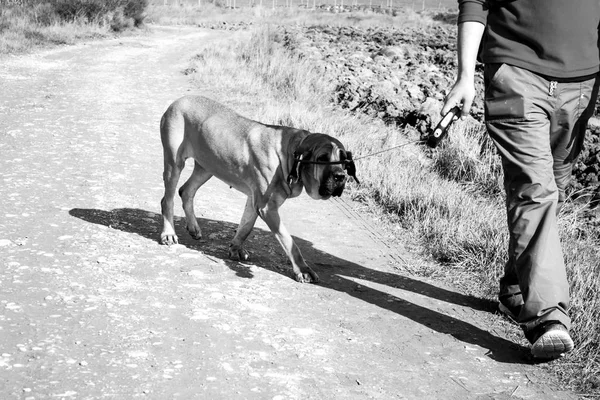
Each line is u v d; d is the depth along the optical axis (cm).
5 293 458
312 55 1994
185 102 587
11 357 379
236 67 1752
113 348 401
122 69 1777
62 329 417
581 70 423
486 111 439
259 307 482
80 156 859
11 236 565
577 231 707
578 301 494
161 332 428
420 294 534
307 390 379
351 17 5172
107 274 509
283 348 425
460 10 441
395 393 386
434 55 2170
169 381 372
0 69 1642
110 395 352
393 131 1055
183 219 671
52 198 682
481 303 524
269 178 525
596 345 451
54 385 356
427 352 439
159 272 525
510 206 435
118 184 756
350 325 469
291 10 6109
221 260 568
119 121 1105
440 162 929
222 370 390
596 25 425
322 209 752
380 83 1439
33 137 944
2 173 753
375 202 778
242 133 544
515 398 391
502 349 452
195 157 582
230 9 6306
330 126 1045
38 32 2355
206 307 471
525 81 424
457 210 706
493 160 915
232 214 705
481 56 453
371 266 590
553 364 432
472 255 603
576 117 436
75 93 1359
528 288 415
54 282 484
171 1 7362
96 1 2864
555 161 463
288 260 590
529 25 422
